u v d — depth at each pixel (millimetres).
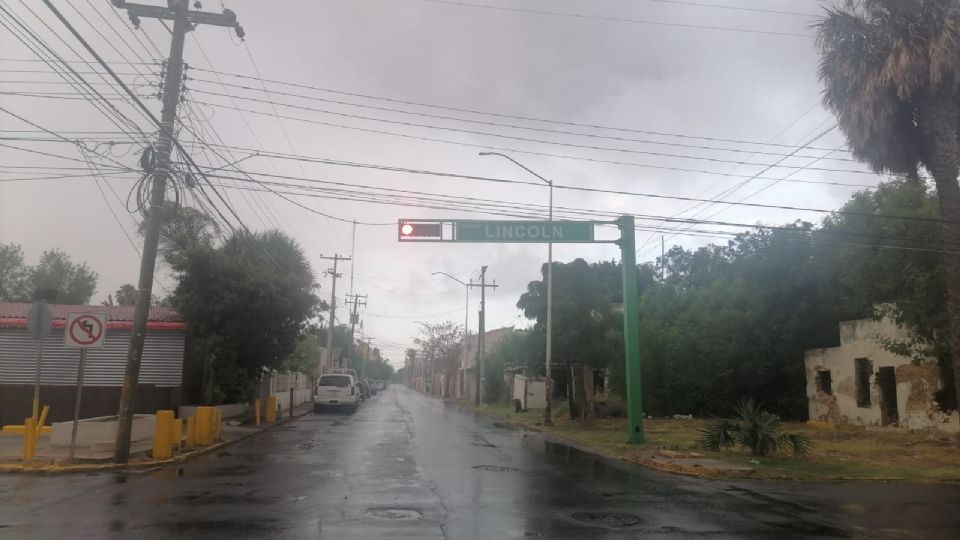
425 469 14586
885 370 25438
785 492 12570
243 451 17828
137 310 14891
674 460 16469
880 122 18422
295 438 21672
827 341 31219
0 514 9305
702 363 33906
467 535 8492
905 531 9250
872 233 23375
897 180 25391
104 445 16531
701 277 43469
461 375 76000
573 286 31359
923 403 23188
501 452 18703
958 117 18344
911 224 21531
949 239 17891
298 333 29141
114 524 8734
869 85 18312
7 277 49156
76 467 13633
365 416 34250
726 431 18734
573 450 19969
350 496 11078
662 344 35000
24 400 22438
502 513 9961
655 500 11375
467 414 39875
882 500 11766
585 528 9055
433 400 66438
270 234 33375
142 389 23875
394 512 9805
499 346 57000
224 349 26234
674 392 35062
